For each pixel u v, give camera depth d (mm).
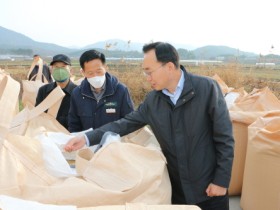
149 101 2086
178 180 2107
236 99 4105
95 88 2768
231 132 1981
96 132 2039
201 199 2047
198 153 1998
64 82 3287
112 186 1471
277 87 8398
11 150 1388
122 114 2869
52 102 2010
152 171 1605
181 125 1981
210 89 1958
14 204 1046
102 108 2840
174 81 1937
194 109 1948
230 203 3385
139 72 9227
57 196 1305
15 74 11188
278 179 2734
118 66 9867
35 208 1060
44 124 2100
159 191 1551
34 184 1396
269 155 2771
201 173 2018
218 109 1945
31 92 3930
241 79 8516
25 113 2086
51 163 1503
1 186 1271
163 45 1893
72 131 2924
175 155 2029
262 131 2844
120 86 2887
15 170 1328
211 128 2033
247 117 3326
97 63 2613
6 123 1299
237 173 3439
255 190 2924
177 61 1917
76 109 2914
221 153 1968
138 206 1170
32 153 1472
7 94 1304
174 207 1182
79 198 1316
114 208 1150
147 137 2250
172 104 1974
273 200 2779
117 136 1976
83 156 1718
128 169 1521
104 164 1545
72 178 1441
